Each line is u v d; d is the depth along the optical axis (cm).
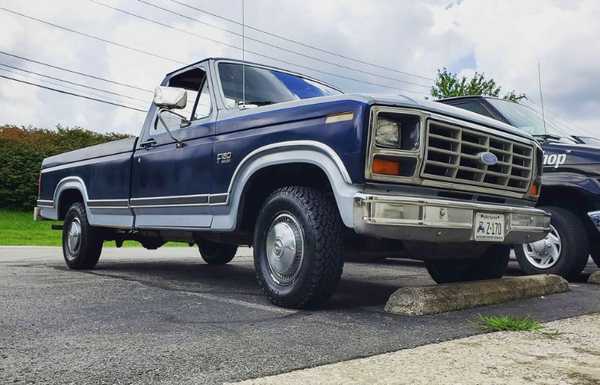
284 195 374
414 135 344
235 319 331
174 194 481
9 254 874
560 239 563
